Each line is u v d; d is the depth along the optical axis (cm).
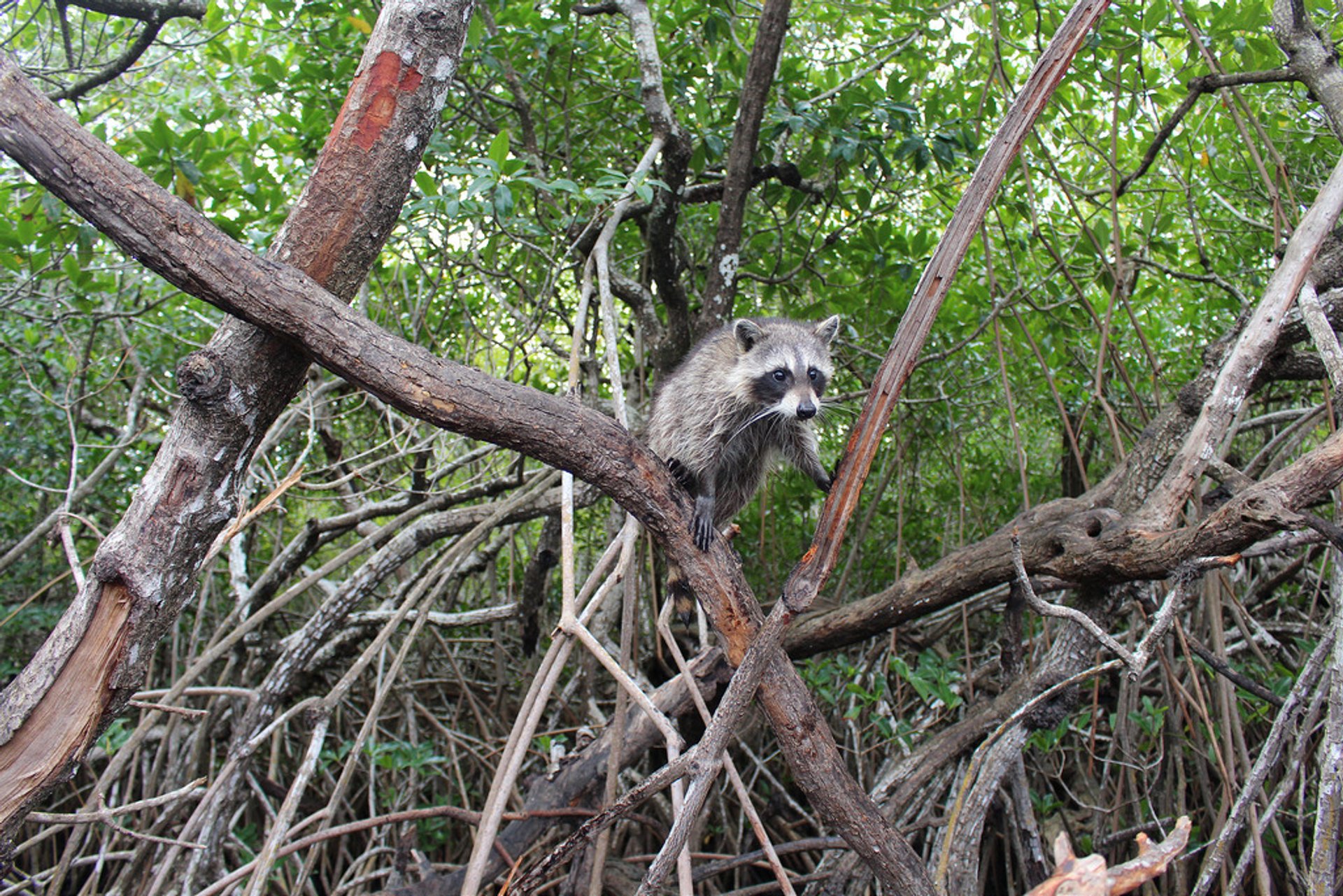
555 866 229
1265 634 427
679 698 402
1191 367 572
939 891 284
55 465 596
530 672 559
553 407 216
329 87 501
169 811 433
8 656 571
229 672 532
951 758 380
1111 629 489
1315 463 233
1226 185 514
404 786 527
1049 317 520
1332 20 423
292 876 480
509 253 604
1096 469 620
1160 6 428
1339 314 318
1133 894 398
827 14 600
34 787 194
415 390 199
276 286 190
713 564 242
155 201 182
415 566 637
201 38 575
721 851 478
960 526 512
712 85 561
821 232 616
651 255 531
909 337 197
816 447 427
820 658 541
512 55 491
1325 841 250
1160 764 420
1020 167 527
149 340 608
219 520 212
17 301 455
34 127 173
